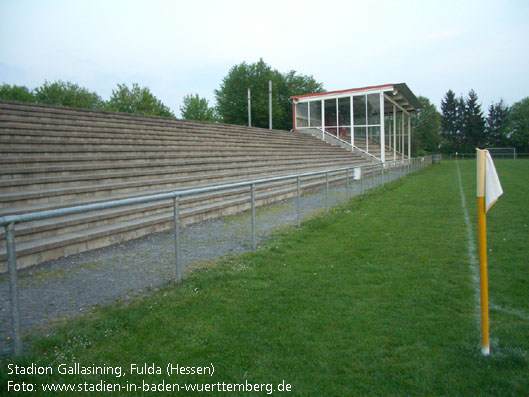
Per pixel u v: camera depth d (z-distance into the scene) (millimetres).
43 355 3100
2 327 3600
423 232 7680
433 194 14016
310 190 14656
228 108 53531
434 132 72625
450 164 39469
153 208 8055
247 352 3172
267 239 7320
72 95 51875
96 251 6098
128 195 8789
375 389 2648
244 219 9039
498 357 2984
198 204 9414
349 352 3131
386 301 4199
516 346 3174
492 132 77062
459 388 2621
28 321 3725
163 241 6520
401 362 2971
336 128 29234
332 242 7047
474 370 2826
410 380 2729
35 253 5355
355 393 2611
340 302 4188
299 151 22688
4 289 4465
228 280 4926
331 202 12219
